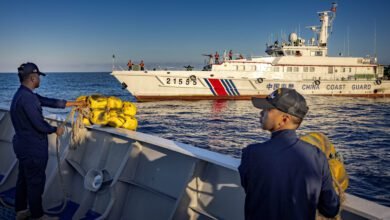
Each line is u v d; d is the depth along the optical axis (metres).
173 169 3.43
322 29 33.72
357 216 1.98
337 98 33.94
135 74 29.66
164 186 3.45
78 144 4.18
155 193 3.46
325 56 33.41
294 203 1.65
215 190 3.05
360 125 20.38
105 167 3.97
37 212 3.52
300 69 32.16
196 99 30.92
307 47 32.91
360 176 10.38
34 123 3.27
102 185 3.77
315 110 27.33
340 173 2.03
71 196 4.11
